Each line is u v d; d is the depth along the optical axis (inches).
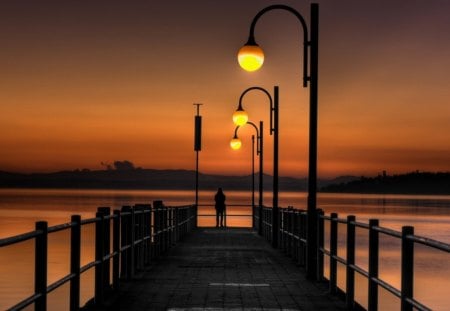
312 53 641.0
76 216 409.4
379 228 393.4
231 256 894.4
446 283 1305.4
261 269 728.3
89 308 472.1
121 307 483.5
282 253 947.3
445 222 4057.6
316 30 641.0
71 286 410.3
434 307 984.3
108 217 500.4
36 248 328.2
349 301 480.1
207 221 3774.6
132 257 628.1
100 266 486.0
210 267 747.4
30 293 965.8
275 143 1082.1
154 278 643.5
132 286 589.3
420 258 1870.1
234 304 498.6
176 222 1174.3
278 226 1067.9
